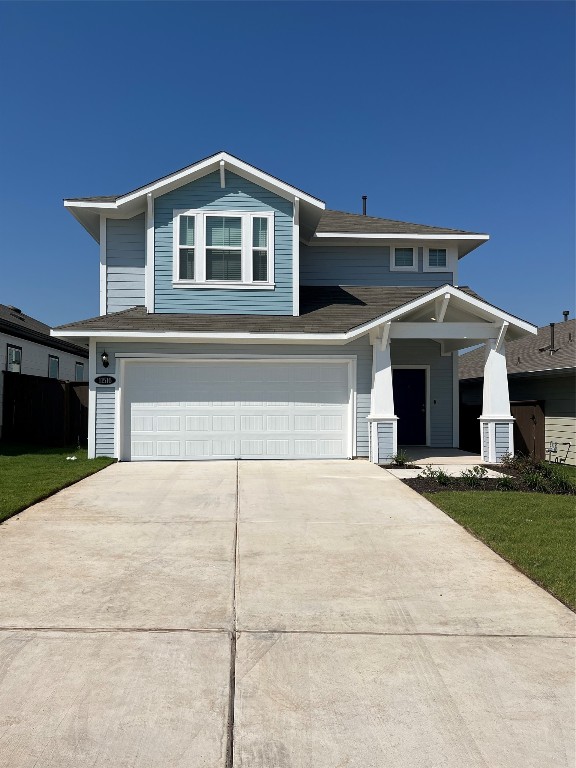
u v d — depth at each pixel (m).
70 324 12.09
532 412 14.54
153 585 4.90
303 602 4.58
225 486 9.38
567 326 18.59
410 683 3.39
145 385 12.50
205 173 13.12
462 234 15.03
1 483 9.10
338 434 12.73
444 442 15.46
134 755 2.75
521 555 5.62
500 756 2.77
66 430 15.62
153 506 7.86
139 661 3.61
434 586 4.93
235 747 2.81
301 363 12.69
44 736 2.87
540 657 3.71
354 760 2.74
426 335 12.20
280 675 3.47
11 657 3.63
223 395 12.58
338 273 15.48
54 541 6.13
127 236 13.85
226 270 13.20
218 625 4.14
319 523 7.02
